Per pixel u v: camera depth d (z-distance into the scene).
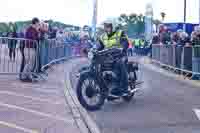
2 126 5.96
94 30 22.75
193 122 6.80
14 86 9.98
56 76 12.70
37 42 11.48
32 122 6.32
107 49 8.18
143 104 8.62
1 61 11.30
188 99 9.30
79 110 7.38
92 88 7.79
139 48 28.11
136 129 6.27
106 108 8.16
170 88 11.26
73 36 22.97
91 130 5.98
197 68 13.48
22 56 11.13
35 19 11.52
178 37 16.77
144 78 13.52
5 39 11.23
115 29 8.80
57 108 7.52
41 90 9.59
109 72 8.15
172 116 7.32
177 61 15.60
